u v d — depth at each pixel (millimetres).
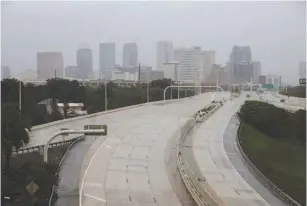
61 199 35594
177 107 127125
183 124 86688
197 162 53812
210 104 135125
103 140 66250
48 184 31594
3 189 27406
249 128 85375
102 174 45500
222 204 35312
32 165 32188
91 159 52219
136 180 43750
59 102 103062
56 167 36656
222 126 87000
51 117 85250
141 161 53125
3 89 69500
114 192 38875
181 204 35406
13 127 36156
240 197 38406
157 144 65062
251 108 92125
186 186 39812
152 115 103312
